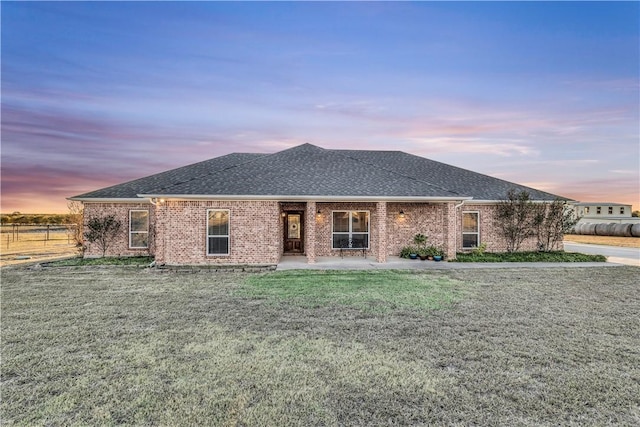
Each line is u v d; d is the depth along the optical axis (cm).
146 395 397
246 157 2019
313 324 661
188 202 1361
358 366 476
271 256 1380
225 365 478
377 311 749
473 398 394
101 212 1611
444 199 1424
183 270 1251
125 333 608
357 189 1449
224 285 1020
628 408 376
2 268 1330
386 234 1498
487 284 1034
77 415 358
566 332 619
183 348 539
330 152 1952
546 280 1099
